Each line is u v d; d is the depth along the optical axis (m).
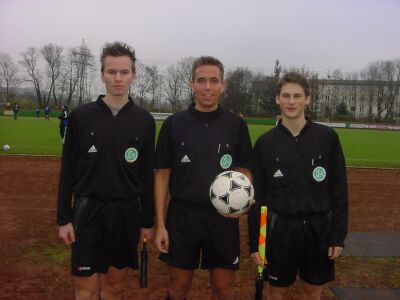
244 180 3.70
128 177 3.79
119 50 3.74
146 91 85.56
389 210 9.38
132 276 5.31
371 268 5.75
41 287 4.88
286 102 3.76
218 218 3.79
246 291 4.96
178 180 3.83
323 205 3.79
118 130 3.72
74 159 3.81
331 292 4.97
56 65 83.69
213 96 3.75
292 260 3.85
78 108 3.79
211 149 3.75
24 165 14.29
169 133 3.87
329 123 65.25
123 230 3.87
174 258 3.80
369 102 91.06
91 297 3.92
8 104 71.06
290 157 3.77
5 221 7.52
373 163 17.78
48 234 6.84
